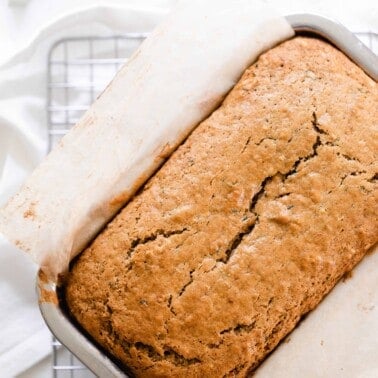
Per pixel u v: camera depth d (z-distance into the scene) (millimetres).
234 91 564
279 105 555
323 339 547
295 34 576
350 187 546
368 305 551
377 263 559
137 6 686
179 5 573
